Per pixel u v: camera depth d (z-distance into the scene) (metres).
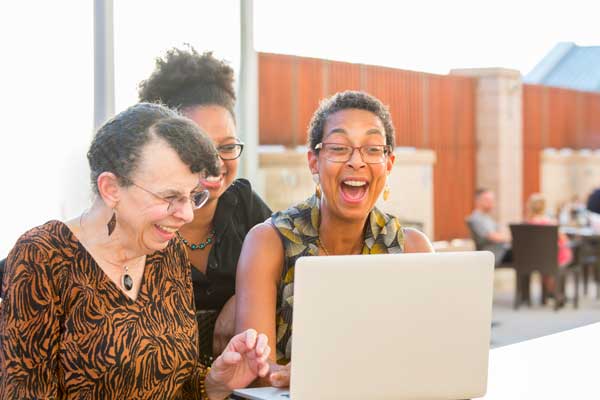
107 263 2.21
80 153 5.00
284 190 10.43
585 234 12.49
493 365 3.04
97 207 2.22
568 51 21.59
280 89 10.54
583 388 2.71
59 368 2.13
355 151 2.65
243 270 2.71
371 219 2.79
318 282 2.21
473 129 13.41
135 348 2.18
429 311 2.34
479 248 11.62
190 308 2.38
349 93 2.74
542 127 15.02
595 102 16.31
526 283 11.70
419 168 12.51
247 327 2.63
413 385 2.36
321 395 2.26
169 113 2.21
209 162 2.19
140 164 2.12
